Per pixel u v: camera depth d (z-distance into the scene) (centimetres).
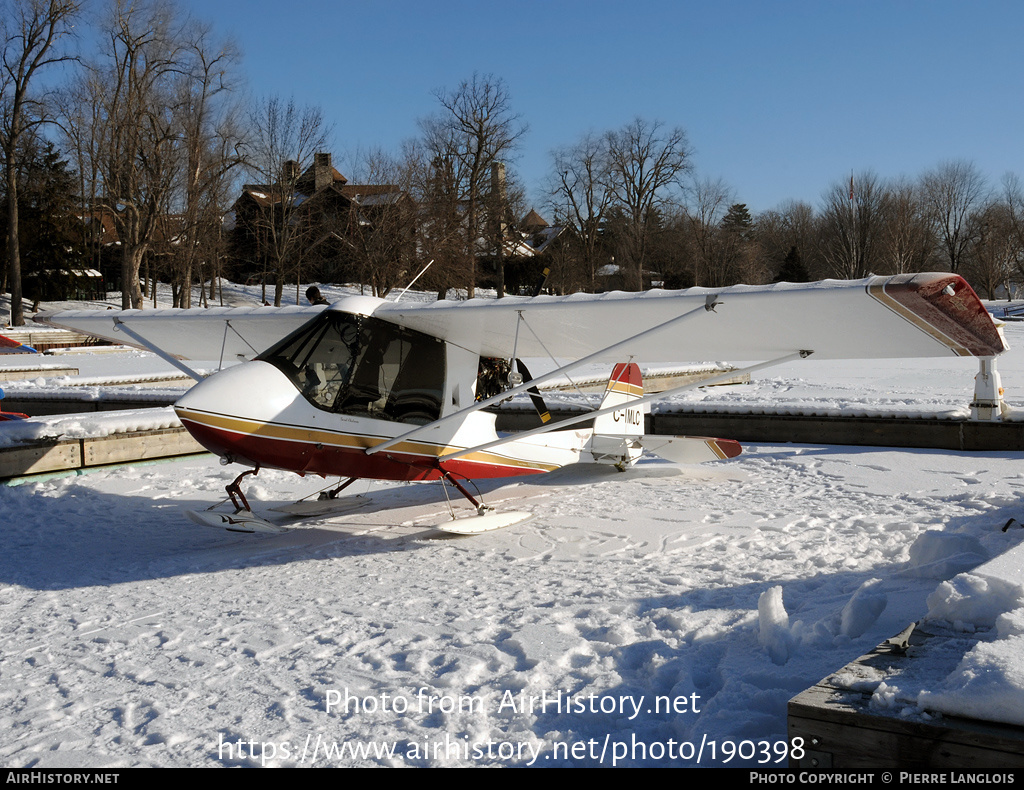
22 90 3734
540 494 869
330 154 5034
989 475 839
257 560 621
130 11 3656
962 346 550
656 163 5953
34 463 920
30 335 3100
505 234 5291
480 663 389
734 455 948
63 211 4791
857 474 886
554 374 645
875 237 7256
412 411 715
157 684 379
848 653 359
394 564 603
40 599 527
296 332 667
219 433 587
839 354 628
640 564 574
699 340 664
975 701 231
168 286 5681
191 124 3853
